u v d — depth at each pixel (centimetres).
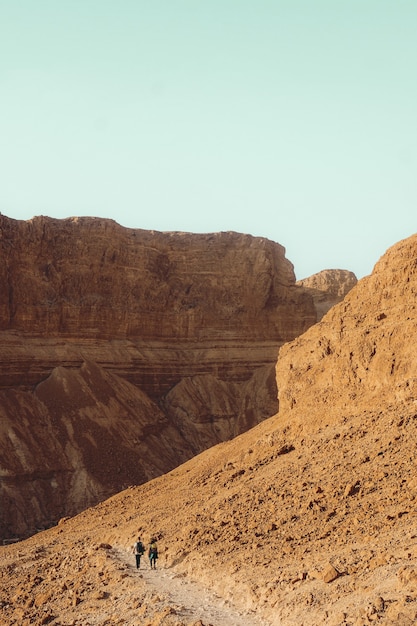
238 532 4409
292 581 3378
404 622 2645
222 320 17038
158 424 15350
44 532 7831
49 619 4103
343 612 2916
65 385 14662
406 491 4003
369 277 6306
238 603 3534
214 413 16112
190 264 17088
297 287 17950
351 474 4550
